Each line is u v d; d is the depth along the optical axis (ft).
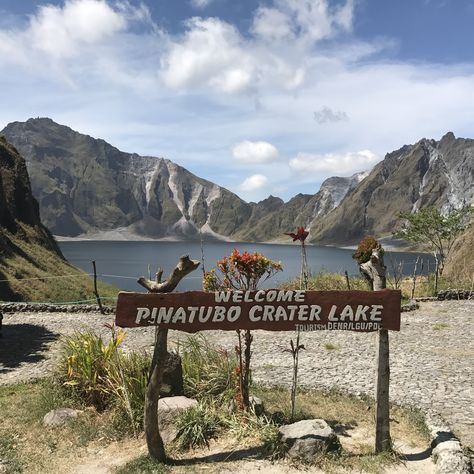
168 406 24.14
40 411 26.99
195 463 21.20
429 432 24.36
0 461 21.71
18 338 48.44
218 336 49.32
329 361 39.78
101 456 22.52
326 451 21.62
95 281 63.82
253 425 23.84
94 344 29.81
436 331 52.24
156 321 20.68
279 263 24.67
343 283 75.51
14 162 227.81
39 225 221.05
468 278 89.45
